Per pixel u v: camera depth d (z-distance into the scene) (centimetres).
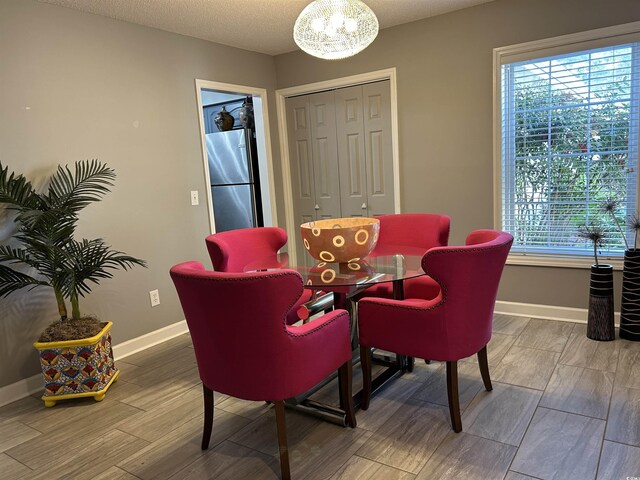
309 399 233
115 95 316
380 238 314
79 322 263
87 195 302
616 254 314
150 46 338
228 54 401
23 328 272
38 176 276
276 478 178
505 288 355
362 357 220
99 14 304
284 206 470
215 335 169
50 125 281
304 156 454
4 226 260
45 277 280
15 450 210
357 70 400
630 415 205
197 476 183
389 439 198
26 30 268
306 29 254
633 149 300
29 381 274
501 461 179
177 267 175
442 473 174
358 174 424
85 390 253
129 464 194
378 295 273
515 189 346
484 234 228
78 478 187
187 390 262
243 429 216
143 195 336
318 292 283
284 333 165
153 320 345
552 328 318
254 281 154
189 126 369
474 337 200
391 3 323
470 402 224
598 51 302
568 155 322
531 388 235
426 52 364
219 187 486
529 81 329
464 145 359
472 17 340
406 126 384
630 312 287
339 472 178
